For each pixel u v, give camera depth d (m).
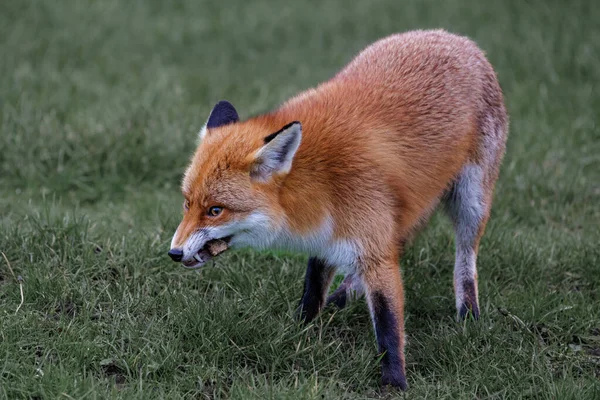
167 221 13.73
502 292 12.75
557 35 24.48
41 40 23.92
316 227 9.91
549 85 21.81
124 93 20.30
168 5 29.23
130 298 11.27
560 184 16.61
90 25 26.03
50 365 9.41
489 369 10.29
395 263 10.09
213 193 9.36
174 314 10.84
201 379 9.66
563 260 13.46
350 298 11.74
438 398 9.60
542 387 9.98
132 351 10.20
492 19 27.17
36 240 12.41
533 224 15.58
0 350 9.71
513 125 19.34
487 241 13.77
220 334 10.37
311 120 10.20
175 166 16.95
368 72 11.27
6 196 15.43
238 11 29.20
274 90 22.05
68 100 19.50
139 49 25.03
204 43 26.14
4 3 26.45
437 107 11.02
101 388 9.18
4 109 18.00
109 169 16.53
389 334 9.84
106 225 13.84
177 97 19.89
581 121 19.69
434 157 10.87
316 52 25.92
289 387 9.44
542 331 11.60
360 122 10.34
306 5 30.17
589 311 11.91
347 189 9.90
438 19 27.50
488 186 12.06
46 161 16.50
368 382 10.07
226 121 10.57
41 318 10.66
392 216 10.14
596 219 15.59
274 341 10.29
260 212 9.51
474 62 11.94
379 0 30.03
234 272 12.20
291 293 11.85
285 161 9.44
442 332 11.09
